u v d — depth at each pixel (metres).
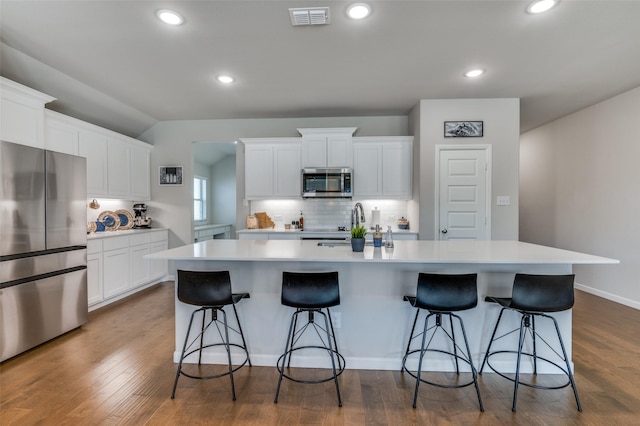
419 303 2.03
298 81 3.47
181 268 2.49
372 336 2.40
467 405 1.97
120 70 3.18
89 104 3.92
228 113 4.67
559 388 2.01
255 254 2.26
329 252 2.34
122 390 2.10
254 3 2.14
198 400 2.00
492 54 2.86
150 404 1.96
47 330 2.77
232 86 3.62
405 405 1.97
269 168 4.70
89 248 3.54
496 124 4.04
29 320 2.61
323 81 3.47
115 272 3.93
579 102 4.12
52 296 2.81
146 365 2.43
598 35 2.53
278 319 2.44
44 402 1.96
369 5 2.16
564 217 4.74
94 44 2.68
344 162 4.55
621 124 3.83
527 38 2.58
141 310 3.68
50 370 2.35
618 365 2.41
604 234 4.07
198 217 7.27
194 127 5.04
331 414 1.88
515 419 1.83
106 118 4.35
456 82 3.50
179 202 5.08
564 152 4.74
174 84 3.55
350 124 4.84
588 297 4.13
